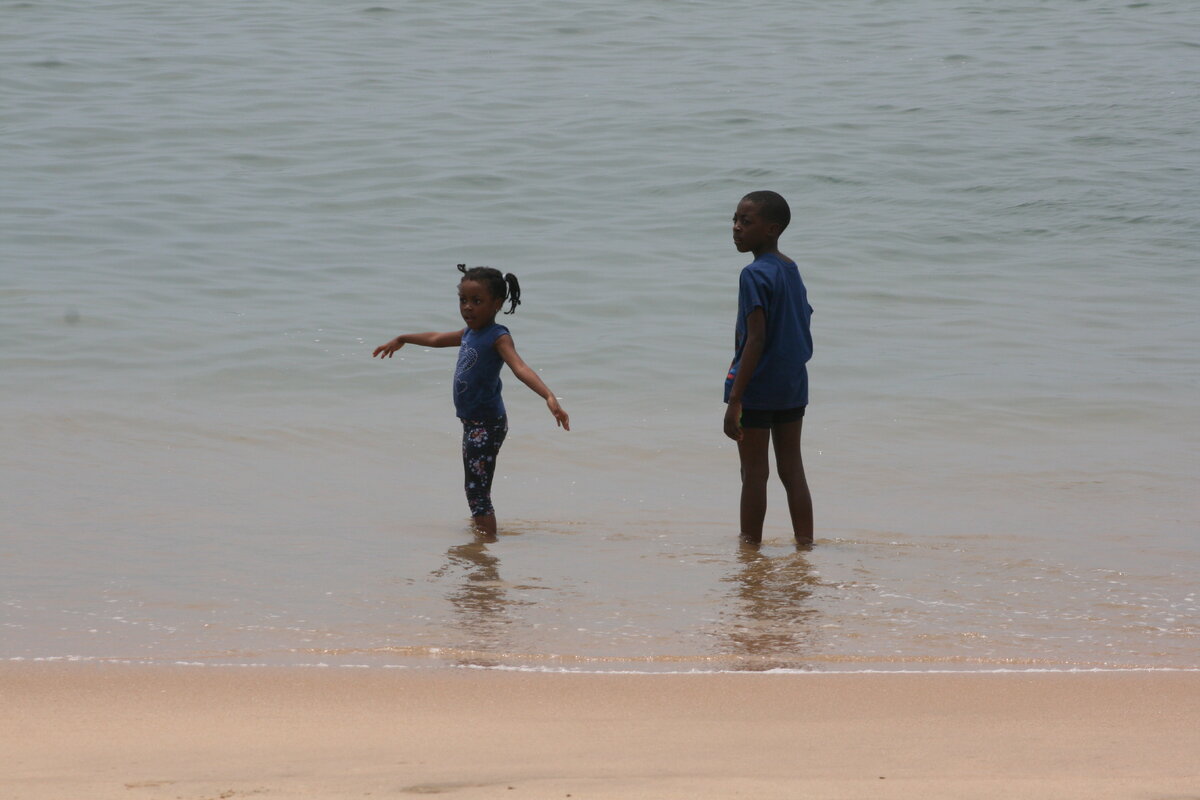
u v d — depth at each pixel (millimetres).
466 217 56562
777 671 16312
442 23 98000
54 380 35062
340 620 18625
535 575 21406
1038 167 66375
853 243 54156
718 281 47906
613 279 48031
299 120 72062
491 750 13094
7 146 65125
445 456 30438
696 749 13164
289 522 24703
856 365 38656
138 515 24781
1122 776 12328
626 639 17797
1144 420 33750
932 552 23281
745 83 83438
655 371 37656
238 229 53375
